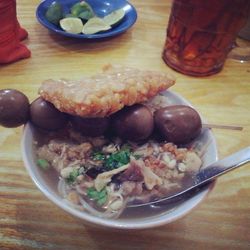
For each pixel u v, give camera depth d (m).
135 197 0.19
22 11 0.37
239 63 0.34
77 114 0.19
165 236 0.20
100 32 0.34
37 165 0.19
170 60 0.32
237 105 0.29
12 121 0.20
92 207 0.18
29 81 0.29
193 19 0.29
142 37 0.35
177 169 0.20
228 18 0.28
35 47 0.32
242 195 0.23
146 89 0.20
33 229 0.20
